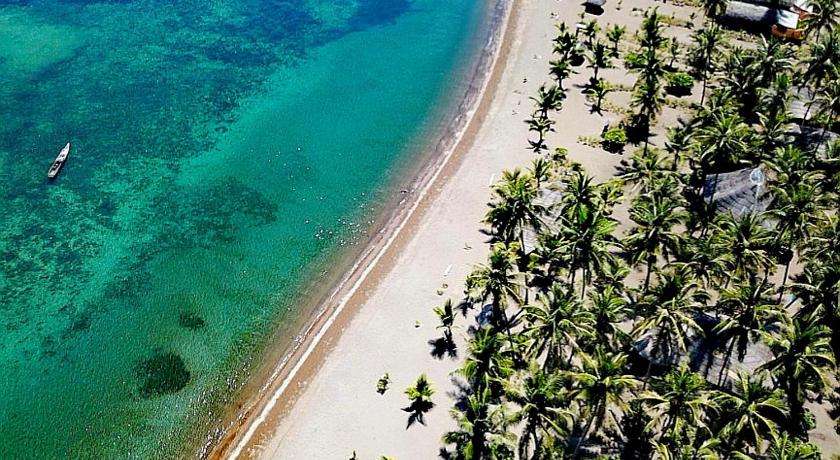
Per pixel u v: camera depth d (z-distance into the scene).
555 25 129.75
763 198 81.94
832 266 65.12
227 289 81.69
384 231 89.25
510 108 109.88
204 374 72.56
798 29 123.25
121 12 143.88
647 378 62.53
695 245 71.88
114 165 100.81
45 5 145.50
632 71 111.00
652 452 61.66
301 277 83.25
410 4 147.75
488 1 146.38
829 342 62.81
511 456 57.97
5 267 84.00
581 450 61.88
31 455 65.56
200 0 149.88
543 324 59.75
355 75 122.75
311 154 103.12
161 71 123.75
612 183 86.44
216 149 104.25
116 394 70.56
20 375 72.12
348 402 67.94
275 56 129.00
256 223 90.94
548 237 72.88
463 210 90.50
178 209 93.00
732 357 65.25
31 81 119.81
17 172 99.00
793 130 94.50
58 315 78.50
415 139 105.88
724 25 129.38
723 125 82.44
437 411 66.38
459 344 72.56
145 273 83.62
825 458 61.38
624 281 78.75
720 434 55.62
